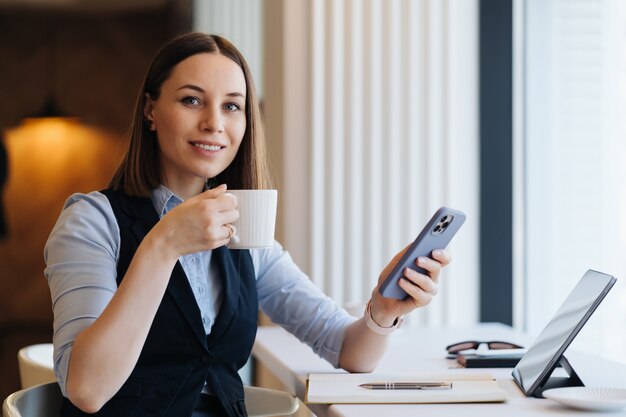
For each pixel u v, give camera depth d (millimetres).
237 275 1643
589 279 1497
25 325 6680
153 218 1556
